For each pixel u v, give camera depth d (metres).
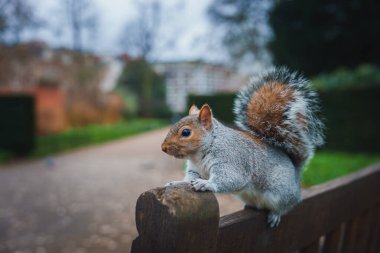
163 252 0.29
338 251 0.62
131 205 1.90
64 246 1.38
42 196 2.13
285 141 0.51
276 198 0.46
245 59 5.36
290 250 0.46
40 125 4.89
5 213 1.80
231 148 0.46
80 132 5.23
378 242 0.77
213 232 0.31
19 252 1.32
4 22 4.44
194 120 0.47
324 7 3.69
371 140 2.76
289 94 0.52
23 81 5.17
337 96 2.87
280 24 4.05
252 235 0.40
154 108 9.22
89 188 2.30
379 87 2.74
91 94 6.41
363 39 3.65
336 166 1.85
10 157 3.69
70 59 5.98
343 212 0.57
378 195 0.71
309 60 4.02
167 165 3.00
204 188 0.41
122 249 1.35
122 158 3.56
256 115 0.52
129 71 9.17
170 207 0.29
